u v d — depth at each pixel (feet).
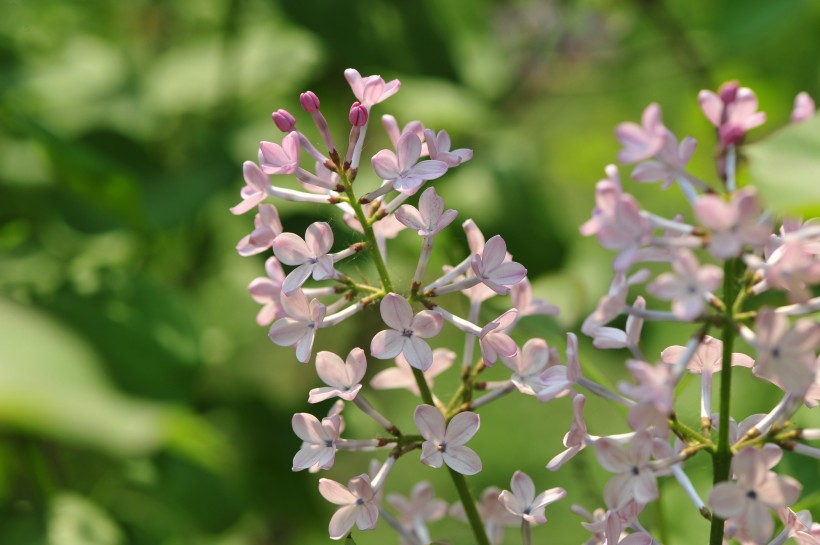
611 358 2.13
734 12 2.63
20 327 1.79
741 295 1.44
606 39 3.04
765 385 1.78
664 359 1.52
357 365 1.52
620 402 1.48
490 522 1.62
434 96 2.78
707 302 1.44
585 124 3.63
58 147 2.06
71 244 2.27
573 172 3.53
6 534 1.98
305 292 1.54
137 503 2.17
